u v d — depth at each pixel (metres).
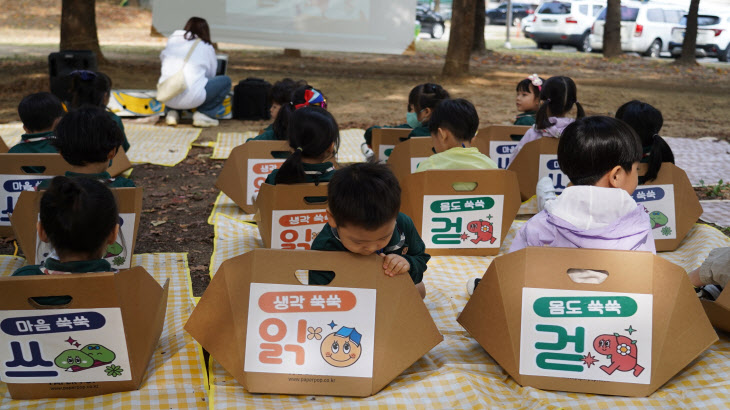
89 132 3.48
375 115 10.05
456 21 14.55
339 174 2.56
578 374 2.67
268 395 2.61
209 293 2.68
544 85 5.09
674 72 17.11
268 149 4.98
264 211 3.92
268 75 14.19
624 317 2.65
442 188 4.17
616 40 20.25
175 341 3.06
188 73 8.82
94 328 2.53
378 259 2.64
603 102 11.91
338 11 13.84
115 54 17.16
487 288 2.81
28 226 3.63
